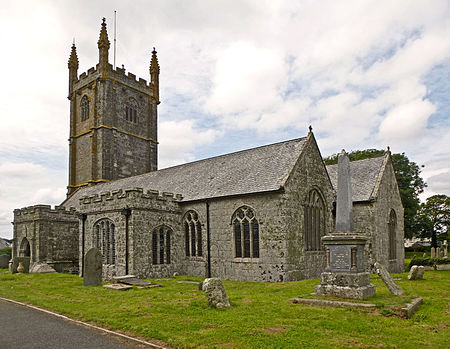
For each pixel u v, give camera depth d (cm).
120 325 1126
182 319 1180
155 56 5391
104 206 2716
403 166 4900
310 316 1183
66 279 2519
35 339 1027
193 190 2942
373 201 2786
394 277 2441
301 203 2477
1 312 1412
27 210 3603
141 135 5003
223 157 3278
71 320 1235
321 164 2791
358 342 921
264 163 2745
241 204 2484
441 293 1675
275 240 2300
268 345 905
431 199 6206
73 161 4916
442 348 880
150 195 2611
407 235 5191
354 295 1395
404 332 1001
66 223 3628
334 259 1494
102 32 4675
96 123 4578
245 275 2417
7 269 3784
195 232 2753
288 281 2225
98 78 4625
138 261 2462
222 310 1310
